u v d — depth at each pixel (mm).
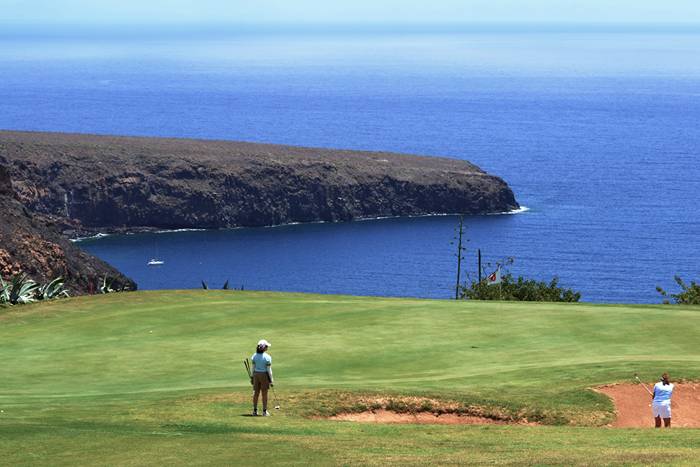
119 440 26312
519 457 24328
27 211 106062
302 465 23297
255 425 29109
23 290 61062
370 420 31891
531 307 51562
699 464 22391
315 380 36406
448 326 46188
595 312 49438
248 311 50469
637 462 22891
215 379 36781
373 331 45219
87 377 37375
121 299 54875
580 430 29516
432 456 24562
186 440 26422
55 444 25672
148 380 36844
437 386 35031
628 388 34938
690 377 35844
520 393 34156
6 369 38656
